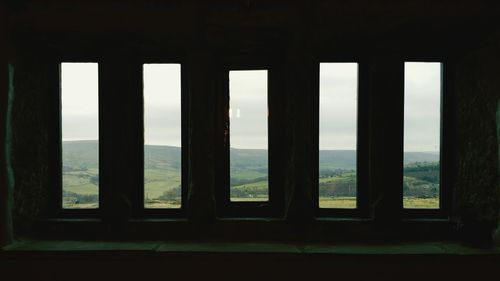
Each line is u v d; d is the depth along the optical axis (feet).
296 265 6.61
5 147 6.98
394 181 7.45
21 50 7.40
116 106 7.69
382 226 7.43
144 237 7.63
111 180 7.66
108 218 7.65
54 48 7.88
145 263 6.74
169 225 7.63
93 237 7.66
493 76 6.88
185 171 7.98
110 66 7.69
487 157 7.09
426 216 7.73
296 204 7.42
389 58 7.42
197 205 7.48
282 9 6.87
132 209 7.92
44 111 7.99
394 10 6.60
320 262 6.59
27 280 6.77
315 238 7.46
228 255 6.65
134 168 7.97
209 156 7.55
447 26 6.93
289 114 7.55
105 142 7.68
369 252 6.63
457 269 6.50
